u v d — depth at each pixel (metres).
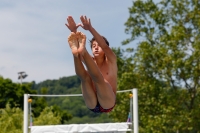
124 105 37.19
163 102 36.75
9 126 35.44
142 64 37.50
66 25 7.98
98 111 8.71
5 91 50.97
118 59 39.78
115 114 38.34
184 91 37.50
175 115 35.62
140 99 37.34
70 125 18.75
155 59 36.50
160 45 37.56
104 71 8.66
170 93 38.22
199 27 36.84
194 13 37.56
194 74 35.56
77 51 7.47
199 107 36.41
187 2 38.22
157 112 37.12
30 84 55.12
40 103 54.56
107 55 8.62
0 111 40.84
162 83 38.66
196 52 34.84
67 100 123.19
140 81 37.62
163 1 39.16
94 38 8.79
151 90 36.50
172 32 36.62
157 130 35.28
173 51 36.28
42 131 18.73
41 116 38.50
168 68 36.31
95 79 7.82
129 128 19.97
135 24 39.97
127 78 36.88
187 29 37.78
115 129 19.12
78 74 8.12
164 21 38.53
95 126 18.84
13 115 36.50
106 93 8.05
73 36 7.55
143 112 37.47
